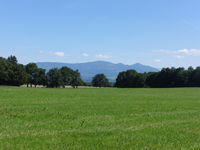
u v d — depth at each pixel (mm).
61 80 188000
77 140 15719
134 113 29562
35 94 60875
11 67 161000
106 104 39781
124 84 191000
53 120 23438
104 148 14344
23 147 13969
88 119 24391
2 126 19797
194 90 102750
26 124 20984
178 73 171375
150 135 17797
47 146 14328
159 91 93875
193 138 17312
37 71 185375
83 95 61688
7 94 58125
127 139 16375
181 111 32344
